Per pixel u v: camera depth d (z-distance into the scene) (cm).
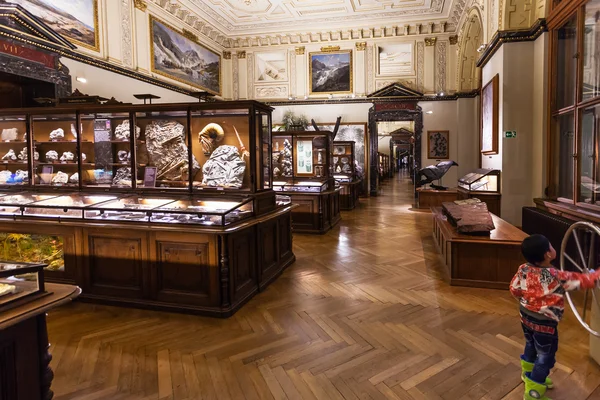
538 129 750
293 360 317
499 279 481
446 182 1502
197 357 324
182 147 511
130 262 438
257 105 479
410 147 3069
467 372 296
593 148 553
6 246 479
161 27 1223
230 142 502
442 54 1489
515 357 317
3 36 643
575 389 273
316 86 1589
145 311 427
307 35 1562
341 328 375
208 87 1505
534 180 775
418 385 280
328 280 520
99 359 322
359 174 1537
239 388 279
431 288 484
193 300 418
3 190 560
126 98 1076
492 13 878
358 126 1567
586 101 565
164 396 271
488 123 930
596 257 462
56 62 764
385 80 1542
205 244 411
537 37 753
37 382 206
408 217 1038
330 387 279
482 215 515
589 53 565
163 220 432
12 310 186
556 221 553
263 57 1653
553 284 244
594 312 306
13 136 577
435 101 1507
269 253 517
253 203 473
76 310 430
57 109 526
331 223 901
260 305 437
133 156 516
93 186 536
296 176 962
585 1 570
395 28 1502
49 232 461
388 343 343
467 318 394
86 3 942
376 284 502
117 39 1044
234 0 1280
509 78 786
